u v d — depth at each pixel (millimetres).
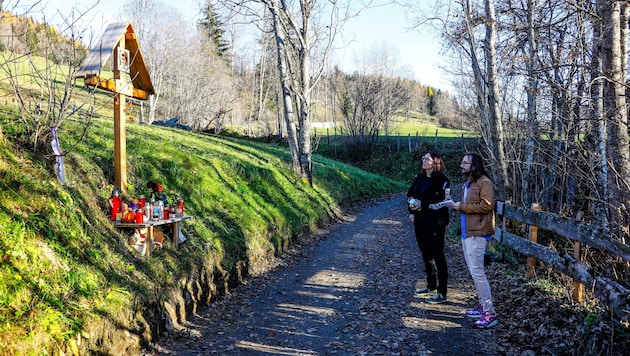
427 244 6145
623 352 3703
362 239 11406
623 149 5703
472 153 5359
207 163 9992
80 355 3578
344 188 19500
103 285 4320
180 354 4434
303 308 5977
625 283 4914
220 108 35406
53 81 5133
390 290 6781
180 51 37344
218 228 7602
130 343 4172
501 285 6562
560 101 7578
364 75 38625
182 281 5551
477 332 4941
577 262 4844
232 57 48125
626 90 6324
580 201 7773
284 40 14766
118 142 6320
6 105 7422
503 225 7504
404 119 65688
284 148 24141
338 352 4539
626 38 6305
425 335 4926
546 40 8711
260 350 4594
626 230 5129
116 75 6051
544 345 4293
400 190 28188
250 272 7602
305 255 9461
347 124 40344
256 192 10844
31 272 3660
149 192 7152
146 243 5395
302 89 14969
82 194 5348
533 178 9852
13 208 4016
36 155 4980
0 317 3162
